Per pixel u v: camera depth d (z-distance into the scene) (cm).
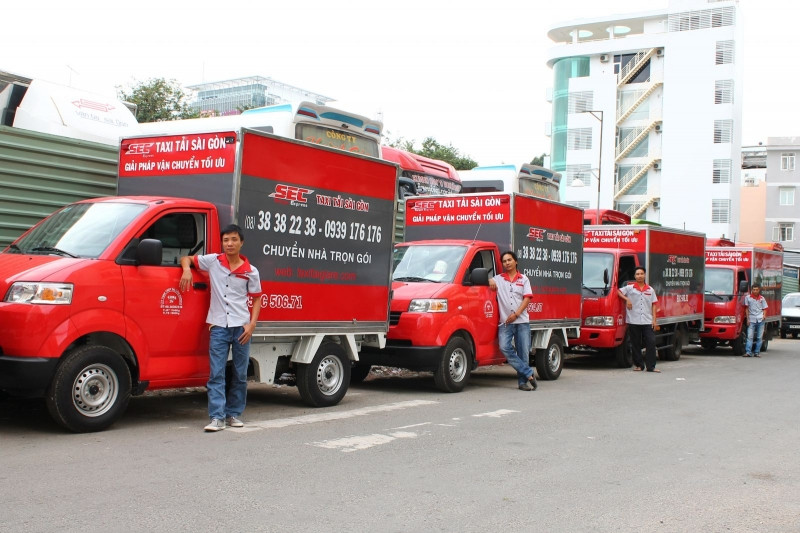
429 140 5334
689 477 673
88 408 716
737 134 5859
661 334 1806
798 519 560
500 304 1184
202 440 727
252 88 9288
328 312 927
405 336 1081
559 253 1368
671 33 5838
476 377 1383
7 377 666
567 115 6097
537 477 648
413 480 621
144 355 746
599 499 591
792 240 6072
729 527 536
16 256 745
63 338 680
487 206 1259
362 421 866
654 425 919
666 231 1816
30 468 598
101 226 768
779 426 949
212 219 811
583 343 1599
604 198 5972
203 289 797
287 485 588
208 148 827
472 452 730
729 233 5691
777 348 2545
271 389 1122
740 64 5912
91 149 1095
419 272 1171
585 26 6247
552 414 968
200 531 476
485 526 514
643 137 5962
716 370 1664
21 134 1000
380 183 1005
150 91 3139
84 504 516
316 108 1232
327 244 922
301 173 883
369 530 495
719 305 2123
